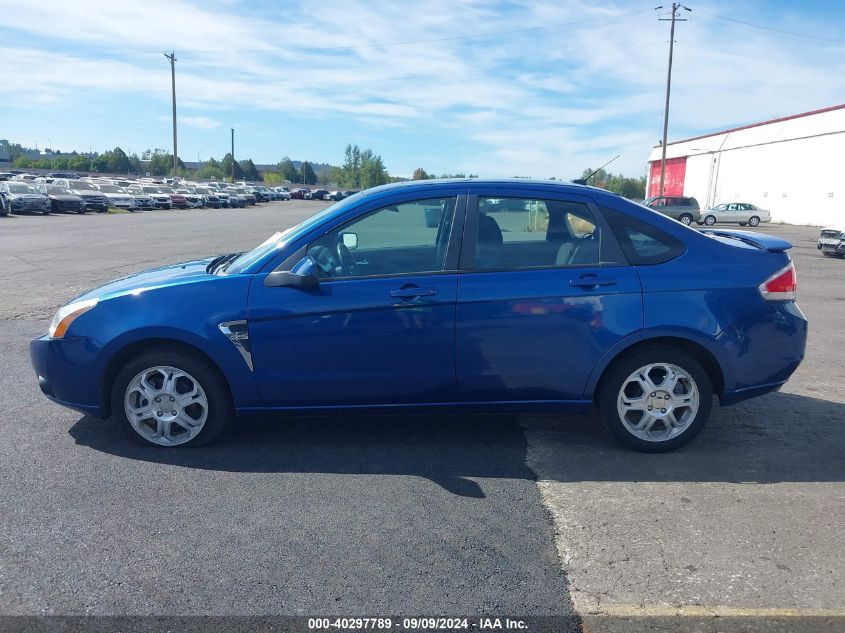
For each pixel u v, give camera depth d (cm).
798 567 305
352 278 412
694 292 412
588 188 433
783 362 428
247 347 408
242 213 4872
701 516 351
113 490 376
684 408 425
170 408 426
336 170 13412
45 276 1277
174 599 280
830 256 1912
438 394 419
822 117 4447
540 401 423
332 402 420
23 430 463
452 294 406
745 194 5462
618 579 296
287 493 374
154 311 410
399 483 388
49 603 277
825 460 422
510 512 354
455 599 282
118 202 4616
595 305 407
